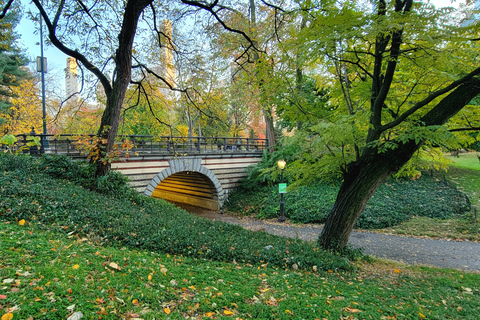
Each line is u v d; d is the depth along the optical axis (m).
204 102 13.21
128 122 17.05
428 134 5.96
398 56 6.42
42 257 4.04
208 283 4.45
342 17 5.65
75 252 4.57
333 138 7.06
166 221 8.08
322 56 6.57
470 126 7.23
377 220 14.34
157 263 5.09
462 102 6.43
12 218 5.88
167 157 17.58
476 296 5.95
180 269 4.94
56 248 4.56
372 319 4.03
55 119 12.22
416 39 5.82
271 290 4.61
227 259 6.40
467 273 7.92
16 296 2.82
